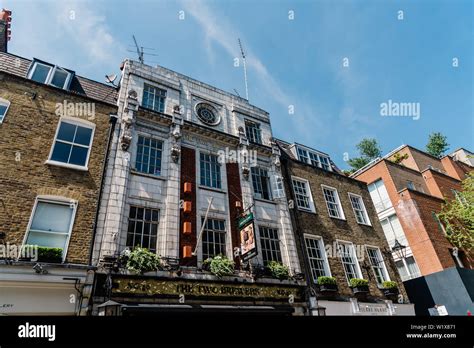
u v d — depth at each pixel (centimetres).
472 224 2062
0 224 849
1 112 1022
